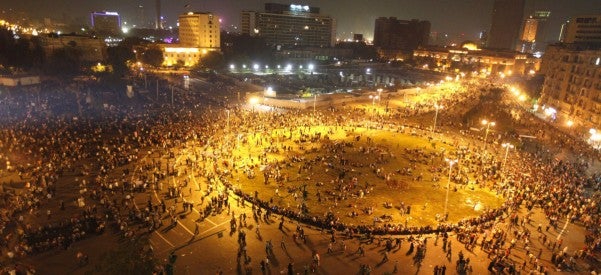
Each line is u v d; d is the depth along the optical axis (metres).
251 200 49.25
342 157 67.19
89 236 40.25
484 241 41.12
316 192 52.91
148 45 186.62
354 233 42.88
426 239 41.75
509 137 87.19
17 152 61.09
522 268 37.88
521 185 56.06
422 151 72.12
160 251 38.47
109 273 21.66
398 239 41.00
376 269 37.00
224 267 36.66
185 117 88.12
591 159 74.31
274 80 167.62
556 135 91.06
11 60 133.50
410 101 125.88
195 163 60.59
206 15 197.50
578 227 46.16
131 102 103.25
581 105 104.31
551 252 41.03
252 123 86.44
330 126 88.69
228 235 41.84
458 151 71.62
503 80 194.25
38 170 54.66
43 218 43.38
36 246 37.72
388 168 63.16
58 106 92.62
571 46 120.69
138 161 61.00
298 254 39.03
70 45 159.00
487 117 105.88
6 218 42.47
